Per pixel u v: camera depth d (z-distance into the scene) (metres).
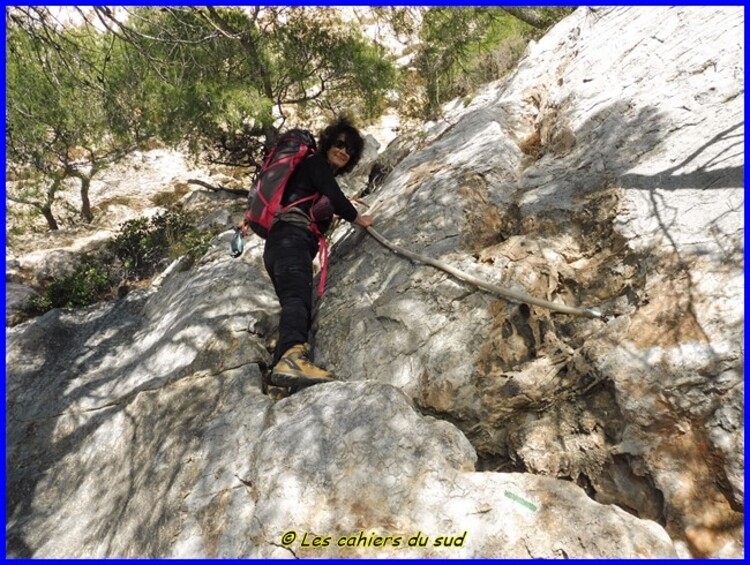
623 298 2.78
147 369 3.73
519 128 4.69
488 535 2.15
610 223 3.09
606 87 4.11
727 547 2.08
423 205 3.73
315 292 3.65
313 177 3.35
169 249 7.26
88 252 8.12
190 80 6.36
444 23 5.47
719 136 3.16
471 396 2.74
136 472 3.08
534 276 3.01
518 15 6.27
